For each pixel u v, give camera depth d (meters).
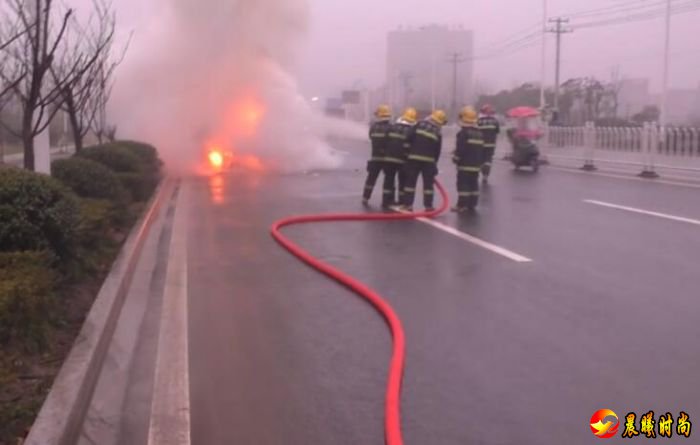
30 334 5.42
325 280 8.32
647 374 5.22
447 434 4.34
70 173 10.73
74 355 5.13
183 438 4.34
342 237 11.14
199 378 5.31
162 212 14.53
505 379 5.18
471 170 13.60
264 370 5.46
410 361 5.57
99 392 5.07
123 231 11.08
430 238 10.92
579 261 9.09
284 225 12.28
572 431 4.36
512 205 14.58
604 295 7.42
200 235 11.48
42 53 9.48
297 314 6.94
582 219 12.56
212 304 7.33
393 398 4.68
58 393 4.45
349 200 15.98
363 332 6.36
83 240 8.40
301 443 4.27
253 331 6.43
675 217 12.56
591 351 5.73
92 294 7.27
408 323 6.57
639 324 6.41
